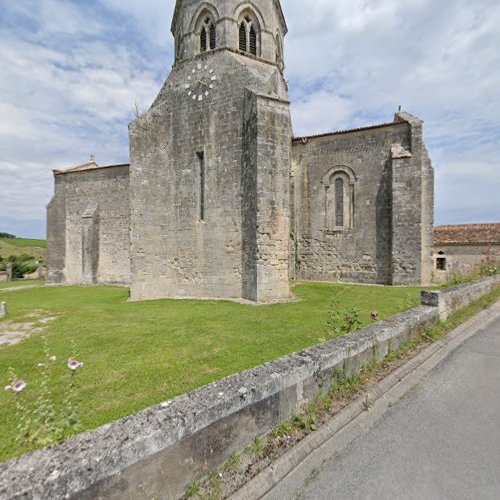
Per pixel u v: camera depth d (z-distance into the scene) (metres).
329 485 2.15
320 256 15.18
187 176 11.57
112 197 18.19
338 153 14.84
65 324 7.46
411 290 11.48
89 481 1.50
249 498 1.98
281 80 14.31
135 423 1.87
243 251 10.47
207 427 2.03
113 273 18.03
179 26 12.83
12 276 29.16
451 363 4.24
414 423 2.87
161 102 12.23
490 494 2.07
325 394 3.06
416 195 12.85
